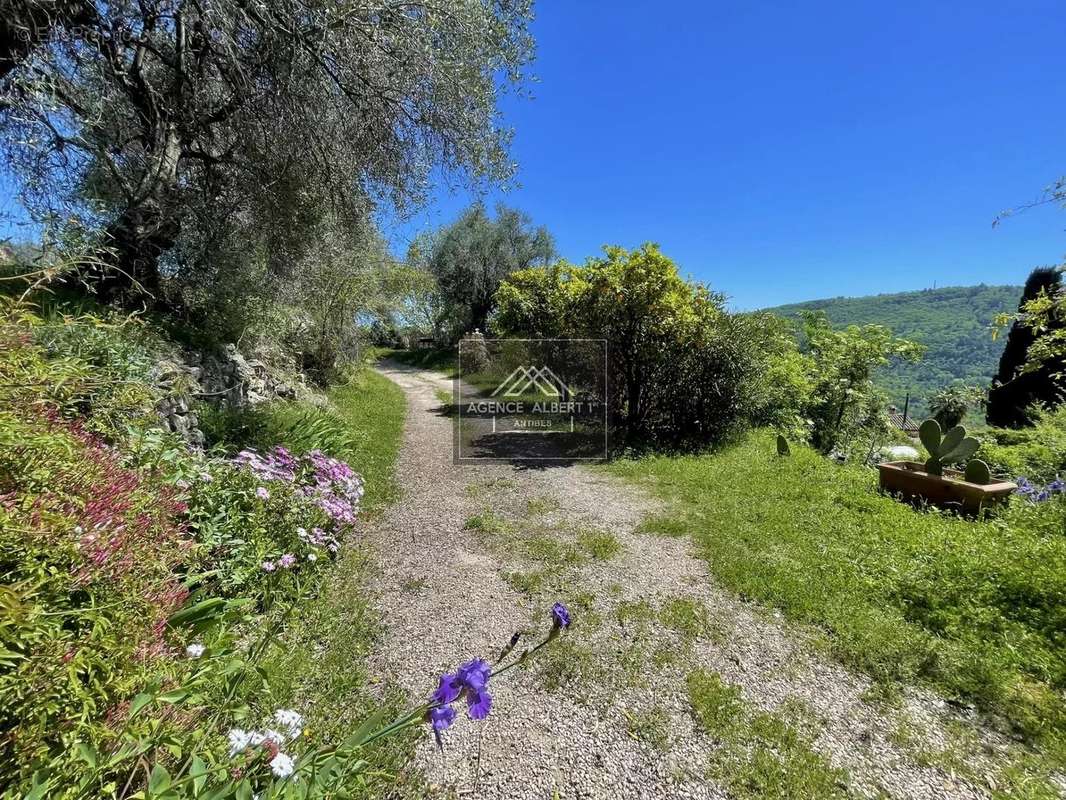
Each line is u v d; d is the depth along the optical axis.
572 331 8.61
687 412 8.09
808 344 11.61
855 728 2.02
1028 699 2.14
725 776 1.79
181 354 4.60
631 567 3.45
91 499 1.49
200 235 5.70
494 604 2.95
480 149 5.48
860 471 6.12
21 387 1.37
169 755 1.13
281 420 5.42
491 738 1.95
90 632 1.13
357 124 5.04
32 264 3.21
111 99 4.30
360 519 4.29
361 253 9.72
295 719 1.40
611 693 2.21
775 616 2.83
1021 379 13.68
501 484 5.59
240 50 4.30
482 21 4.71
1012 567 3.04
